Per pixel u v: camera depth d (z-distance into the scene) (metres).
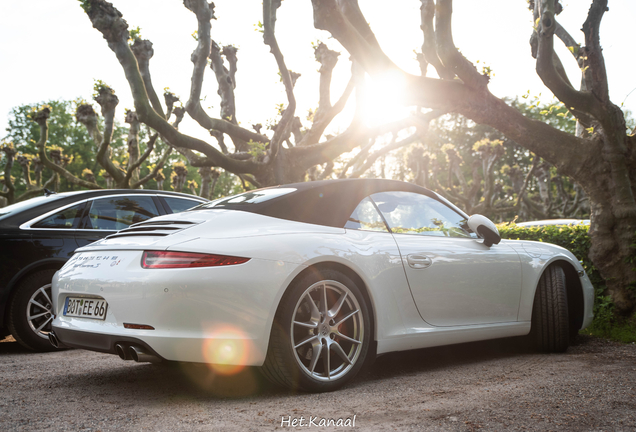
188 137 8.41
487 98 5.04
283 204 2.98
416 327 3.13
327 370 2.73
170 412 2.38
